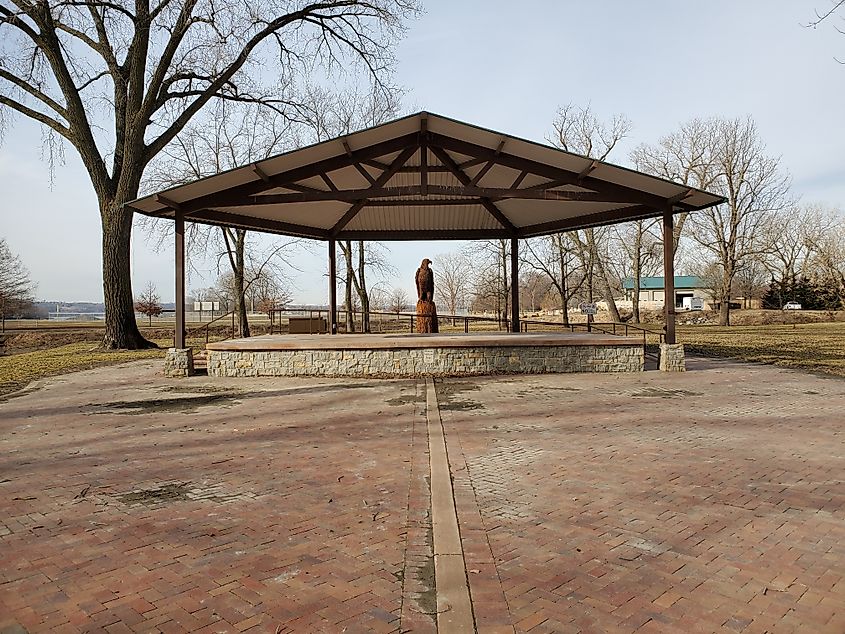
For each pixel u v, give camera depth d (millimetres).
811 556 3457
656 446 6156
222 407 8898
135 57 18281
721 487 4770
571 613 2836
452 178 14891
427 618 2811
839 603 2912
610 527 3932
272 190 13586
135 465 5652
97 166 19047
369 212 16406
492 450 6039
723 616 2797
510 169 13453
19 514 4312
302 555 3545
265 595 3049
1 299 38438
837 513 4164
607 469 5305
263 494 4723
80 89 18938
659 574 3242
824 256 47938
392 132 11469
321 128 26109
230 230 24062
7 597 3047
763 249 41688
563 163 11648
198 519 4172
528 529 3906
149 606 2943
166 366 12719
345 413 8273
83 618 2830
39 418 8219
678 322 42094
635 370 12891
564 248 31562
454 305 52656
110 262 19344
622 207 14375
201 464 5660
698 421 7465
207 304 41156
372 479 5117
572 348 12742
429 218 16984
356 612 2869
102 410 8781
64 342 27312
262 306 30500
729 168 38031
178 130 19531
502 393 9875
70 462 5793
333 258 17328
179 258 12719
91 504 4516
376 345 12461
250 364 12797
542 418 7715
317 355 12648
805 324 38062
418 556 3523
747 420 7531
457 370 12547
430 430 7008
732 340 23891
